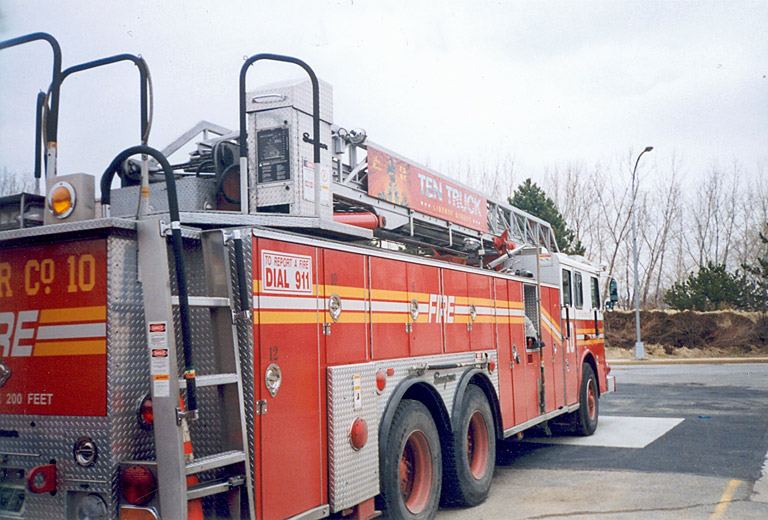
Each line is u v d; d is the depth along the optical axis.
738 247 46.47
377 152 6.78
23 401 3.41
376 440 4.67
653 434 10.00
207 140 6.14
